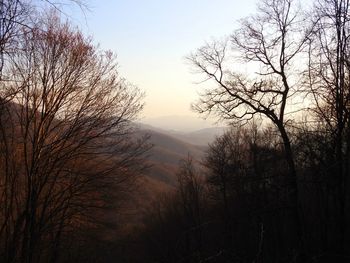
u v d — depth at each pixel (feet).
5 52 23.71
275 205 55.01
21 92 48.29
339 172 44.21
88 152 62.64
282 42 56.29
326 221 49.78
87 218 64.23
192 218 110.52
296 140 53.57
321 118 50.31
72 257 68.44
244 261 36.35
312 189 56.75
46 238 60.34
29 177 52.06
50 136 59.62
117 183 63.05
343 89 42.91
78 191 61.62
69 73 58.80
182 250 40.73
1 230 46.88
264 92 55.98
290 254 49.55
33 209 51.90
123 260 107.96
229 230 56.59
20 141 53.72
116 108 63.98
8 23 21.31
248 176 66.59
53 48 55.88
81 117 61.16
